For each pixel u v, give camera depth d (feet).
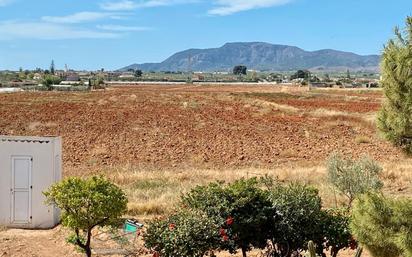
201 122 152.76
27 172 53.16
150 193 66.74
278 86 460.96
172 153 107.24
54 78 399.65
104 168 90.43
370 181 50.49
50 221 53.11
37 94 250.37
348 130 141.59
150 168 92.07
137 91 309.63
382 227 24.00
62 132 130.31
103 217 38.86
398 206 23.93
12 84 362.53
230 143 119.85
